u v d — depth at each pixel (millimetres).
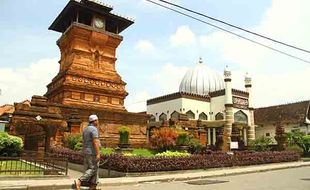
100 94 31844
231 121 43188
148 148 29500
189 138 26844
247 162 21703
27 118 20688
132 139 31172
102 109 29422
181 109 43844
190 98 45156
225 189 10289
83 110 28031
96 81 32188
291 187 10656
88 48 33312
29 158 13000
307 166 23703
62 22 36531
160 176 14484
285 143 31688
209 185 11578
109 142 29203
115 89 33125
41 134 21172
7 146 16062
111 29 37531
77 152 17797
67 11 33625
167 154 18219
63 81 30906
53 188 9969
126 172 14328
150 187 11086
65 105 26891
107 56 34281
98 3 33312
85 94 30844
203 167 17953
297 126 44562
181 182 12945
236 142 30547
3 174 11578
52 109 26047
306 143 35031
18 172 12008
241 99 46688
